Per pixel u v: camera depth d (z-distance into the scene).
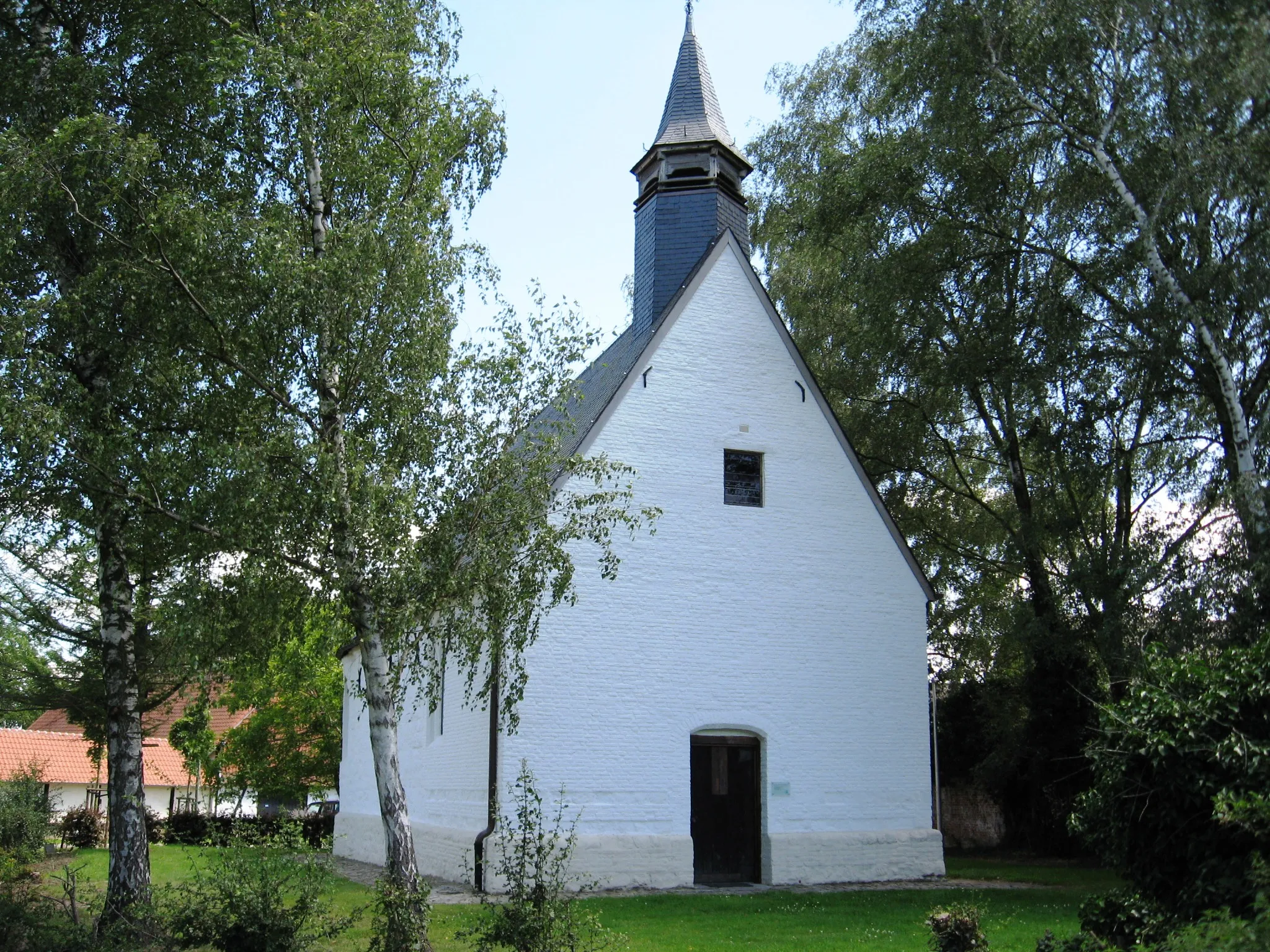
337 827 27.58
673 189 22.42
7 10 14.13
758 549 19.81
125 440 11.59
